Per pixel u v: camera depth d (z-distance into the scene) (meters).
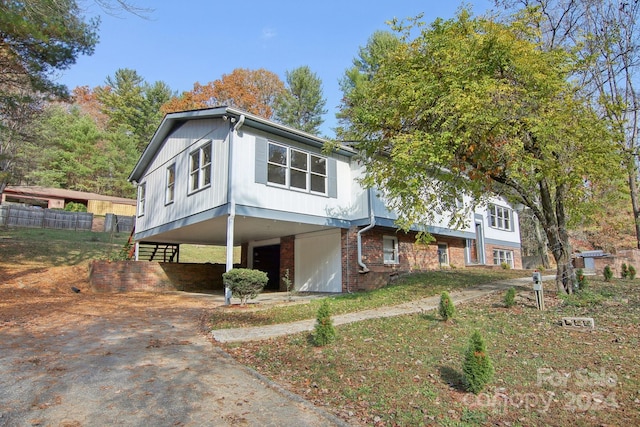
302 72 34.56
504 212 24.75
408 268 16.22
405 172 8.89
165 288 16.34
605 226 23.72
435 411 4.05
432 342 6.42
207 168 12.68
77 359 5.79
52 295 12.97
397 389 4.62
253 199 11.66
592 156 8.22
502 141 8.40
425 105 8.81
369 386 4.74
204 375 5.24
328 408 4.26
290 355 6.04
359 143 10.89
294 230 15.22
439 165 9.40
